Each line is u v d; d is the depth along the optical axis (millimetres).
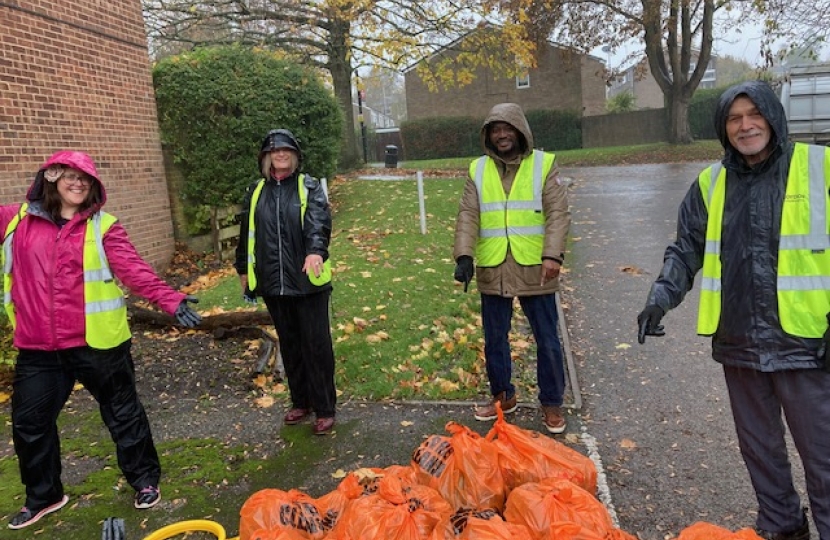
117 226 3383
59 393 3420
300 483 3742
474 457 2914
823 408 2553
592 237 10188
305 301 4148
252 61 10773
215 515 3453
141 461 3561
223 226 10438
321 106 11672
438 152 36500
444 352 5543
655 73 26609
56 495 3543
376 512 2477
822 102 17172
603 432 4168
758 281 2576
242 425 4539
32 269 3232
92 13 8547
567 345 5723
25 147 7492
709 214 2750
